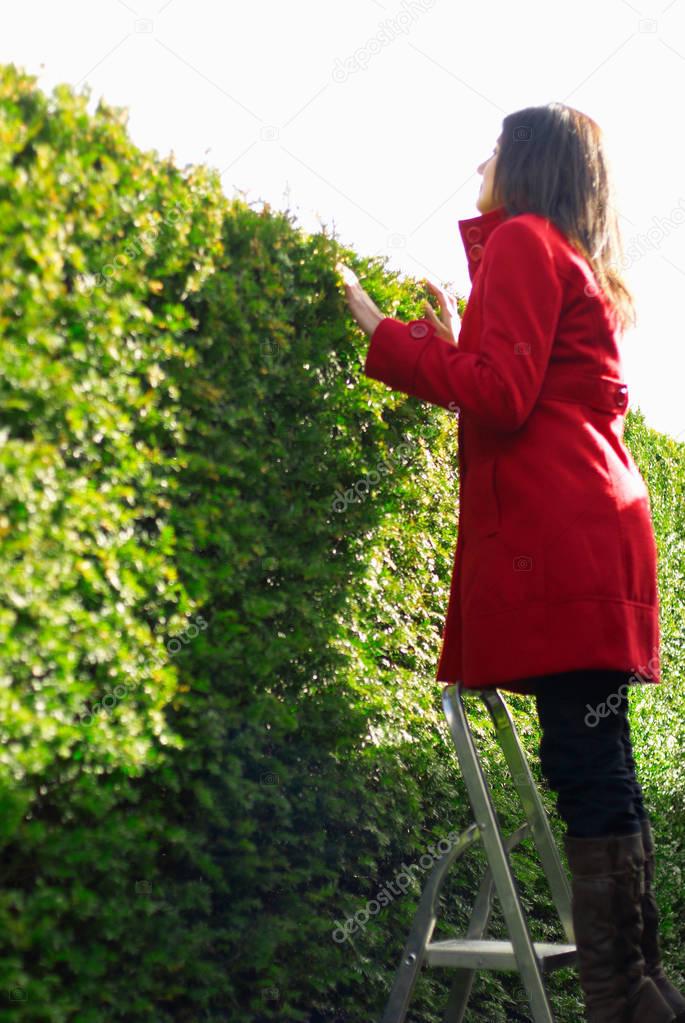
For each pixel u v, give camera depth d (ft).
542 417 6.49
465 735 6.91
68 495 5.26
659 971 6.93
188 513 6.00
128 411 5.67
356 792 7.46
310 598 7.03
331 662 7.10
